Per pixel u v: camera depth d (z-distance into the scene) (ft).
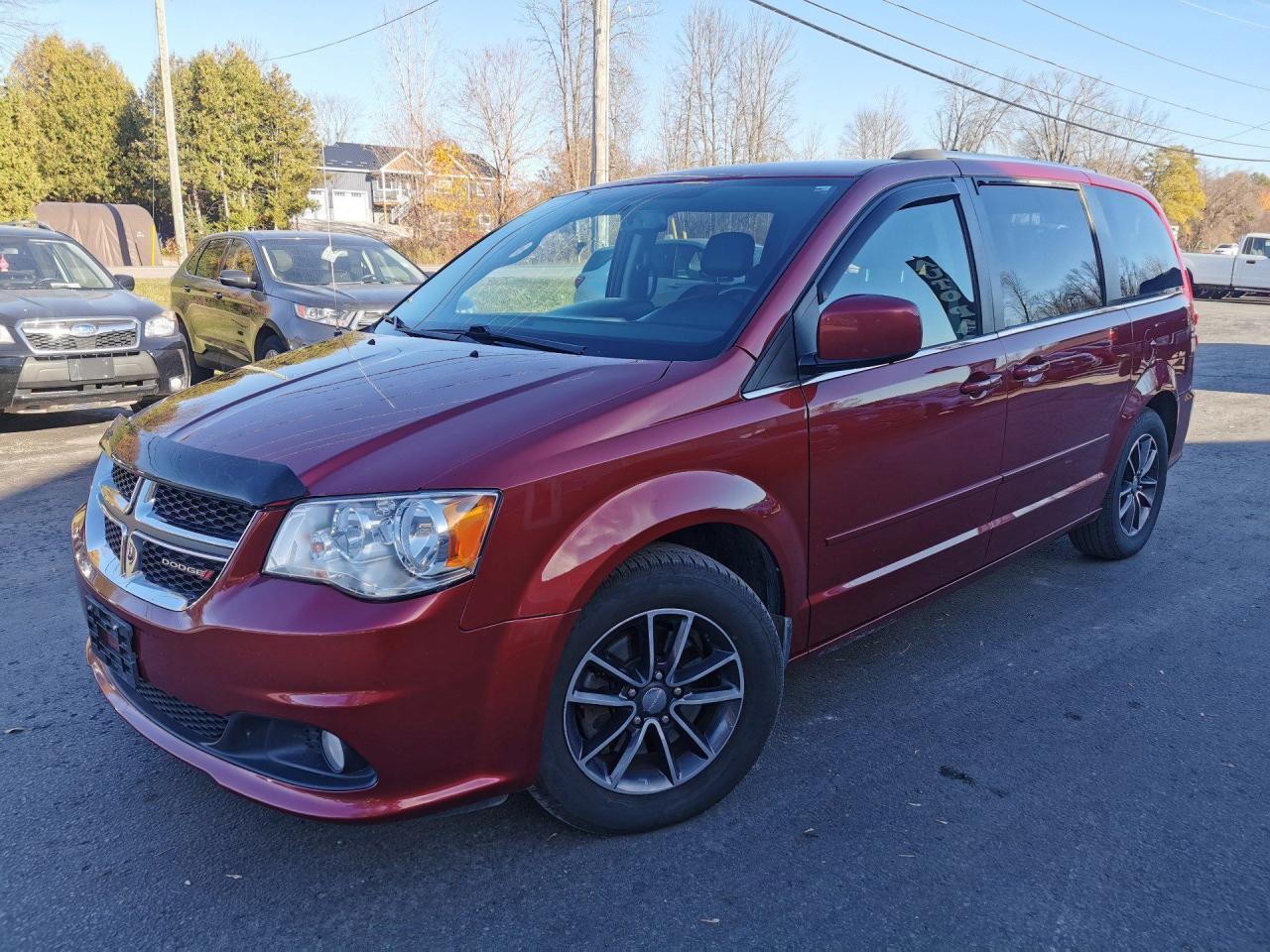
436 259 103.65
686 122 141.28
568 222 11.99
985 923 7.49
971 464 11.14
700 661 8.63
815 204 10.09
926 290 10.61
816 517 9.31
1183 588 14.92
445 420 7.75
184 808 8.98
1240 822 8.89
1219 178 242.17
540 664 7.43
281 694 6.92
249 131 153.07
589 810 8.20
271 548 7.08
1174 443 16.60
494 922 7.49
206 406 8.89
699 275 9.89
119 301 26.27
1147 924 7.50
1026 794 9.30
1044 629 13.37
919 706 11.10
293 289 28.12
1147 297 15.16
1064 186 13.46
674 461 8.04
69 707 10.87
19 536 16.80
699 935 7.34
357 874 8.07
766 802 9.12
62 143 159.02
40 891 7.82
